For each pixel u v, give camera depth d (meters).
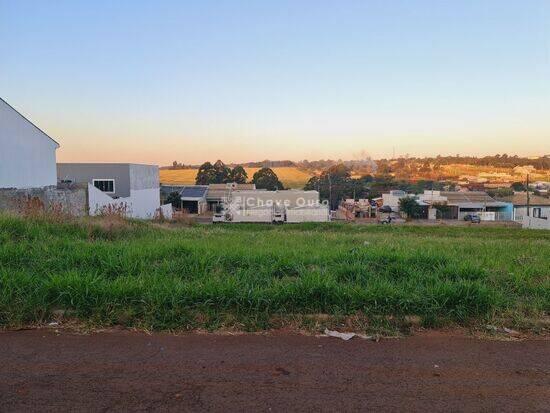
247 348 3.41
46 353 3.26
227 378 2.91
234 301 4.09
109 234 8.54
